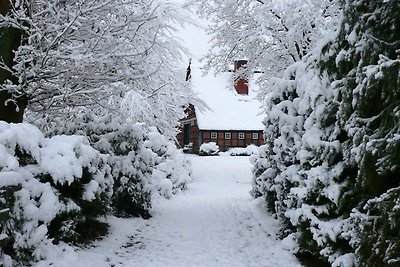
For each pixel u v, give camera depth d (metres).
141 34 9.27
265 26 13.92
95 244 7.41
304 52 14.48
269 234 8.64
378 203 4.64
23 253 5.54
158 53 10.28
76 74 8.48
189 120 36.84
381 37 5.25
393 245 4.36
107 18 8.81
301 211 6.35
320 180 5.96
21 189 5.62
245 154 32.50
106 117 9.91
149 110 17.30
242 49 15.95
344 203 5.71
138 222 9.58
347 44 5.82
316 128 6.47
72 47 7.46
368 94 4.93
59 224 6.48
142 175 10.13
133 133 9.92
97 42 8.03
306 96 7.36
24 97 8.38
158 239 8.30
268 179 10.43
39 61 7.86
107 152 9.48
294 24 13.49
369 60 5.12
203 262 6.75
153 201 12.54
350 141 5.65
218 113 35.38
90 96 9.09
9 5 8.04
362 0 5.47
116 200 9.88
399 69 4.54
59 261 5.92
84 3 8.16
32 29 7.60
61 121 9.62
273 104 9.59
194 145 35.31
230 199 13.72
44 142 6.53
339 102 5.97
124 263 6.68
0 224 5.26
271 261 6.79
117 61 8.60
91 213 7.40
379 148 4.67
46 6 8.34
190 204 12.86
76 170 6.34
